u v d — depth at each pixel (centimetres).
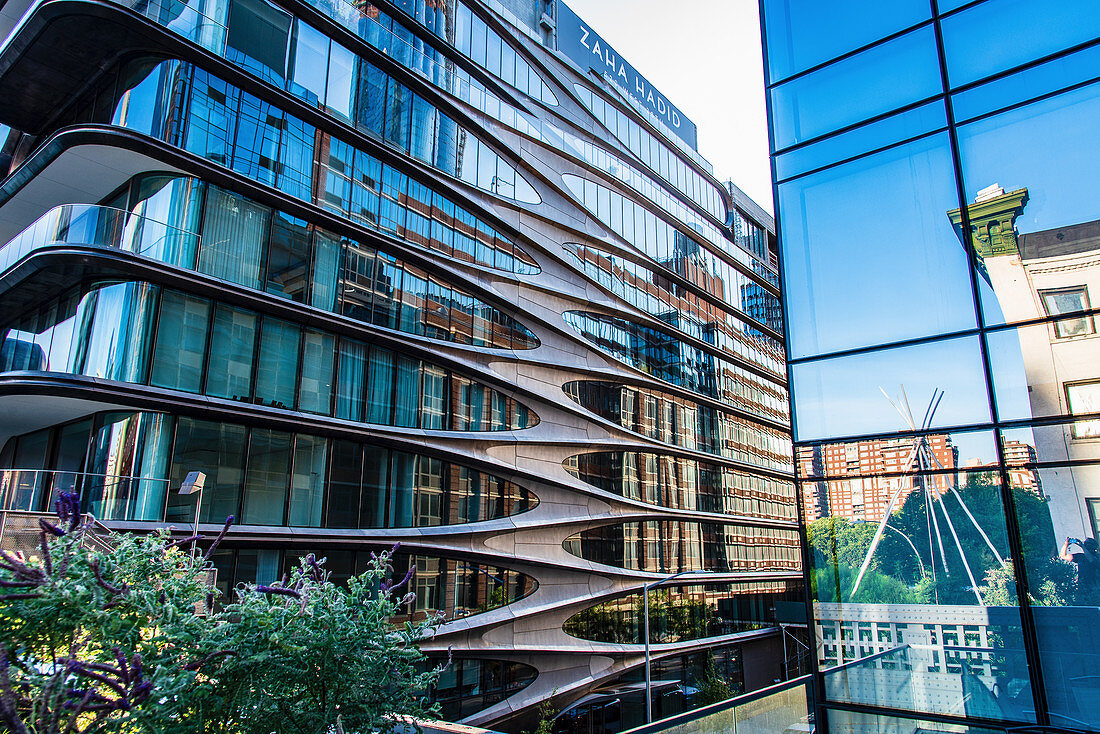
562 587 3431
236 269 2195
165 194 2094
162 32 2052
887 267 1115
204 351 2095
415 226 2873
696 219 5203
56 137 2008
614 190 4334
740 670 4794
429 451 2788
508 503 3183
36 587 539
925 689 965
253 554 2153
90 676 476
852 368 1118
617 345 4116
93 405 1934
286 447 2291
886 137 1157
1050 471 927
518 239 3500
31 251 1914
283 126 2394
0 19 2336
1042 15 1043
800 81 1277
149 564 620
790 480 5875
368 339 2586
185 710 546
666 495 4334
